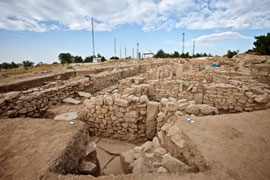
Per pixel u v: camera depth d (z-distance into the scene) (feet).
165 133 9.34
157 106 13.38
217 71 34.53
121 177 4.49
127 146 13.35
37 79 33.22
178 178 4.48
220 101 18.16
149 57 159.22
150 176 4.55
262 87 20.08
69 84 23.26
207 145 6.07
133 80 27.27
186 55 138.41
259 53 74.28
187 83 20.27
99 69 50.08
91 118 15.11
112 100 13.88
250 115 8.93
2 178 4.30
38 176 4.42
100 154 12.16
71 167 6.01
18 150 5.55
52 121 7.95
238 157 5.33
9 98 14.69
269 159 5.22
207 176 4.52
